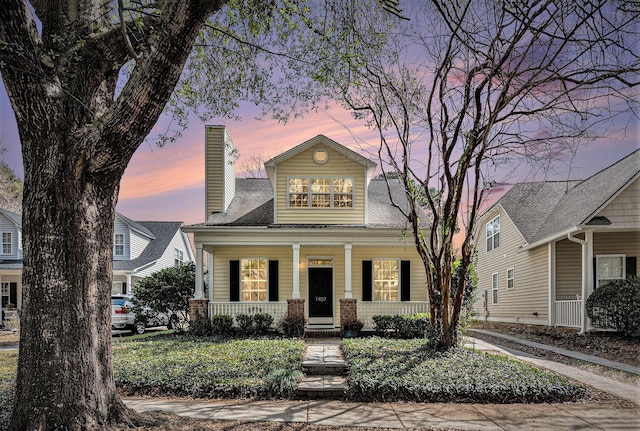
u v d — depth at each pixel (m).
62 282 4.95
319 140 16.27
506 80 8.70
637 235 15.38
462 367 8.42
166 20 4.64
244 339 13.21
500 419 6.17
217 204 16.88
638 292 12.79
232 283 16.38
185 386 7.50
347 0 8.09
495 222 23.17
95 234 5.20
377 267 16.61
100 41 5.34
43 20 5.53
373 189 19.02
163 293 16.23
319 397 7.40
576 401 7.11
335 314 16.38
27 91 4.87
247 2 8.32
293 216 16.16
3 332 18.98
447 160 9.84
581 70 7.66
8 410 6.07
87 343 5.07
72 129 5.03
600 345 12.20
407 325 13.72
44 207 4.93
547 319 16.83
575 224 14.38
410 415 6.35
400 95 10.14
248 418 6.07
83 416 4.90
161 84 4.81
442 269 10.32
